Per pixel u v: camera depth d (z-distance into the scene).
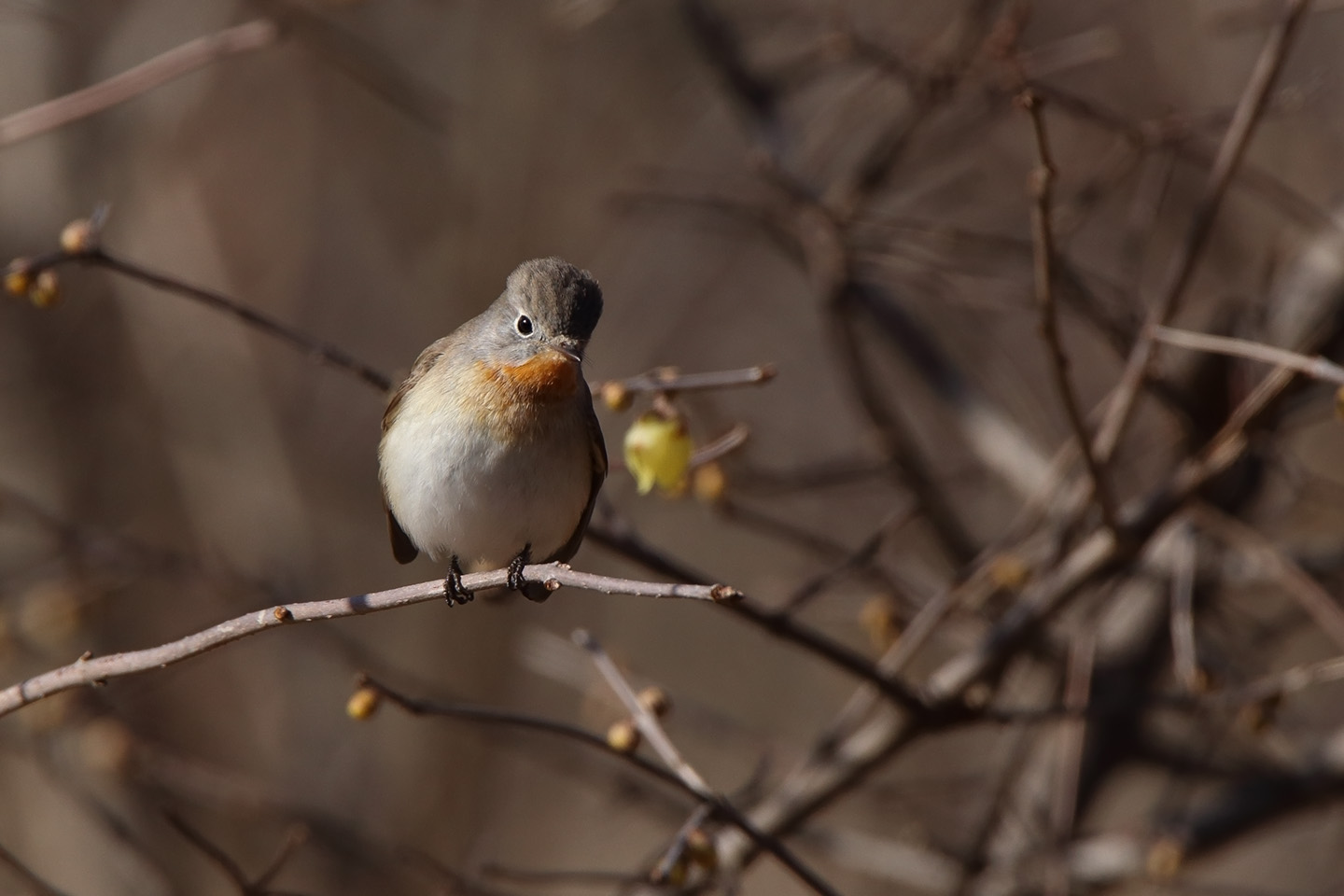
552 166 15.30
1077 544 10.45
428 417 8.38
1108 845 10.65
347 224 17.83
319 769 15.56
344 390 17.75
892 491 14.22
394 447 8.59
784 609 9.14
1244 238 13.18
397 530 9.26
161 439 15.54
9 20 13.90
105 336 15.44
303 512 16.16
